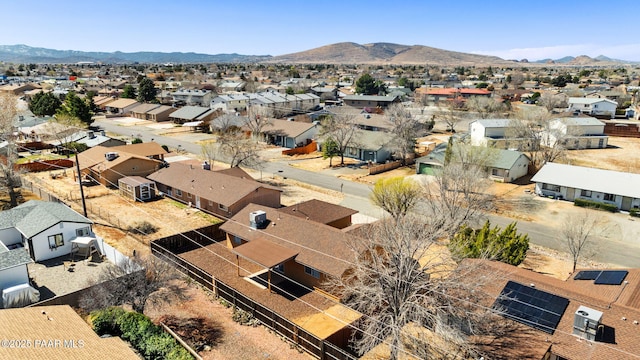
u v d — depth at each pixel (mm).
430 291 20172
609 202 45031
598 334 18516
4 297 25188
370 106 117688
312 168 62625
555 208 45281
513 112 91188
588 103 101875
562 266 32344
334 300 26609
